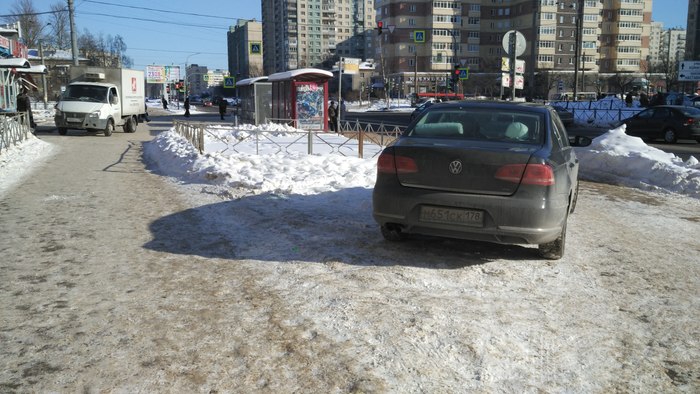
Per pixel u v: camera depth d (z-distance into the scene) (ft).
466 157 16.21
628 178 38.09
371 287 15.20
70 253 18.61
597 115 121.08
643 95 129.18
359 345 11.81
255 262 17.48
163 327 12.71
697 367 11.28
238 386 10.26
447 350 11.64
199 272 16.56
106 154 51.08
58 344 11.85
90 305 13.99
